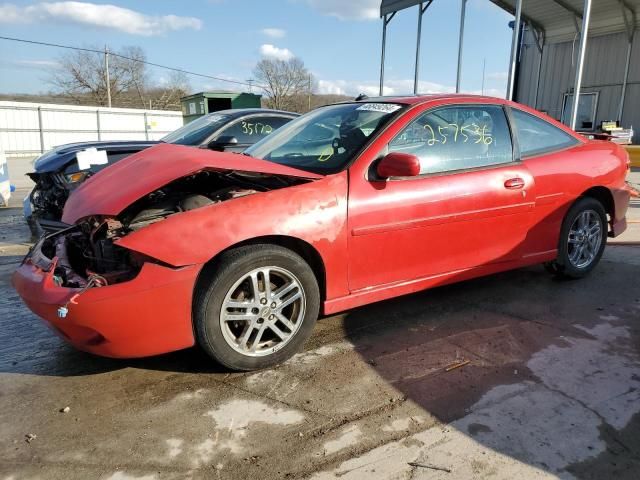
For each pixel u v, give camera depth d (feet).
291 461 6.62
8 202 30.45
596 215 13.53
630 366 9.00
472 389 8.30
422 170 10.33
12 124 91.15
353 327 10.78
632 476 6.31
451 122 11.00
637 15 44.50
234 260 8.23
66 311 7.51
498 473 6.36
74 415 7.70
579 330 10.53
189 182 10.14
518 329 10.60
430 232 10.31
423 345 9.91
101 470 6.49
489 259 11.48
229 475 6.37
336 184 9.26
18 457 6.74
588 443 6.92
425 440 7.01
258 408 7.82
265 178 9.67
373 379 8.65
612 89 48.37
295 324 9.11
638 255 16.19
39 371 9.09
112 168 10.59
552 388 8.30
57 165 17.70
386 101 11.34
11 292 13.50
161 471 6.46
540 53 54.90
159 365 9.22
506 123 11.88
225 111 21.65
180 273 7.91
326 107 12.71
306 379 8.67
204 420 7.52
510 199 11.36
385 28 47.32
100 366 9.23
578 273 13.44
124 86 194.70
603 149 13.73
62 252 9.27
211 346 8.32
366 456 6.70
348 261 9.45
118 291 7.63
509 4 46.73
